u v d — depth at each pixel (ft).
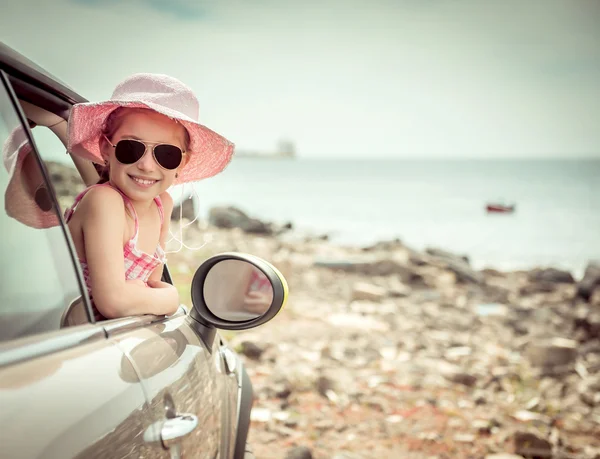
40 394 3.78
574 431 18.24
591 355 27.58
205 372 6.88
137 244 7.00
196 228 65.98
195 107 7.34
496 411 19.29
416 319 32.83
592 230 135.85
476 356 25.41
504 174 450.30
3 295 4.15
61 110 6.77
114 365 4.78
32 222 4.74
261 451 15.31
